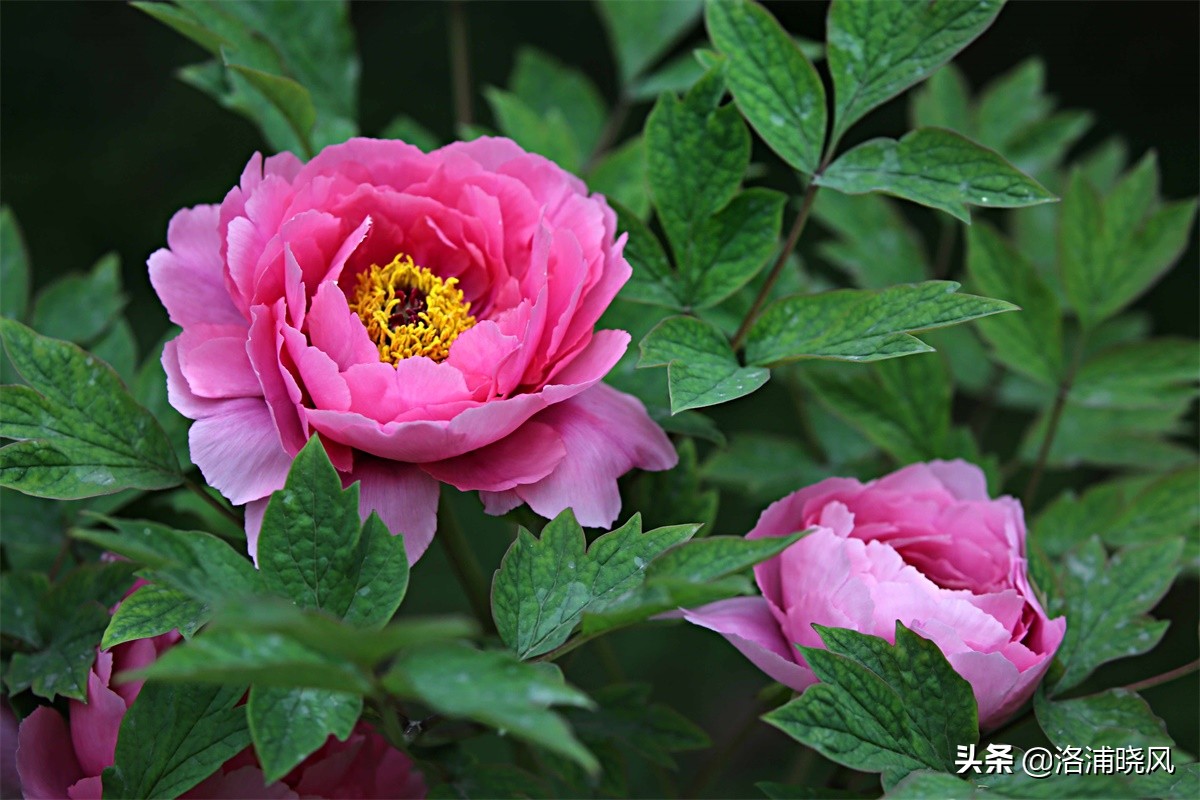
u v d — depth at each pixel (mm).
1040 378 1193
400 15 1696
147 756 1030
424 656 966
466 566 1137
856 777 1117
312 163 1071
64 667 1071
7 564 1162
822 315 1077
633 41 1315
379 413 1035
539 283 1049
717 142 1105
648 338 1062
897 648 1035
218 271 1075
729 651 1496
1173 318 1656
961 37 1085
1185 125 1762
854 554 1066
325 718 993
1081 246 1201
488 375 1039
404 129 1231
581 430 1060
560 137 1217
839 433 1254
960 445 1162
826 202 1276
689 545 1010
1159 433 1328
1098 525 1186
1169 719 1431
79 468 1052
